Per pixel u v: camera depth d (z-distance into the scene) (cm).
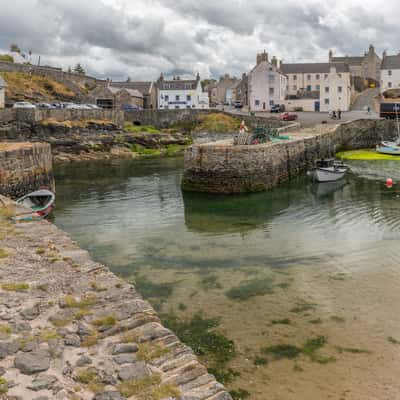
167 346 568
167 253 1443
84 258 877
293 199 2320
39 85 6500
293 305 1028
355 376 748
